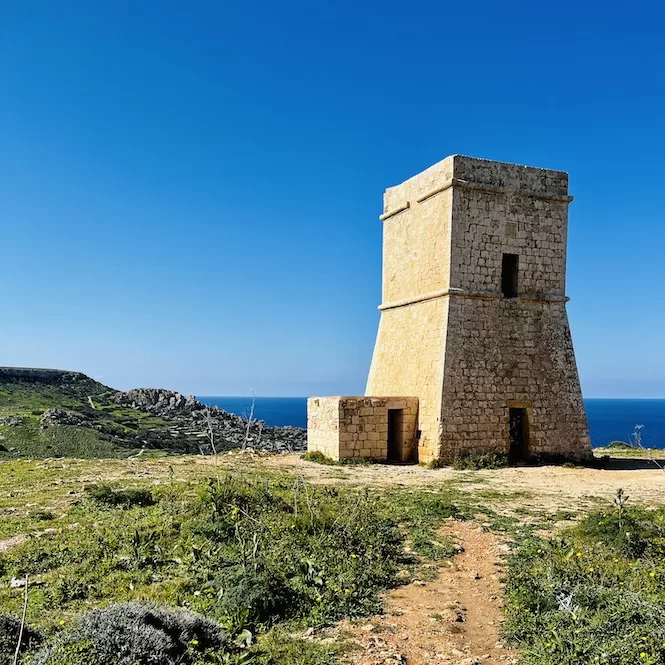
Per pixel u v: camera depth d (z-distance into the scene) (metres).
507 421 23.78
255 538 10.21
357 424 23.70
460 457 22.81
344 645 7.53
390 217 29.12
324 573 9.62
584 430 25.00
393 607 8.88
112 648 6.61
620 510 12.65
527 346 24.69
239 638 7.67
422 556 11.12
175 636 7.26
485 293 24.11
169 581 9.41
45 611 8.34
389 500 15.08
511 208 24.83
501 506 14.89
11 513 13.58
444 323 23.64
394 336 27.95
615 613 7.50
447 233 24.02
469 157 24.20
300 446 44.88
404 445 24.31
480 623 8.39
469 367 23.56
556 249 25.55
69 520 12.77
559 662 6.82
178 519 12.06
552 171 25.69
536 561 10.23
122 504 13.81
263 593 8.54
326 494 15.12
